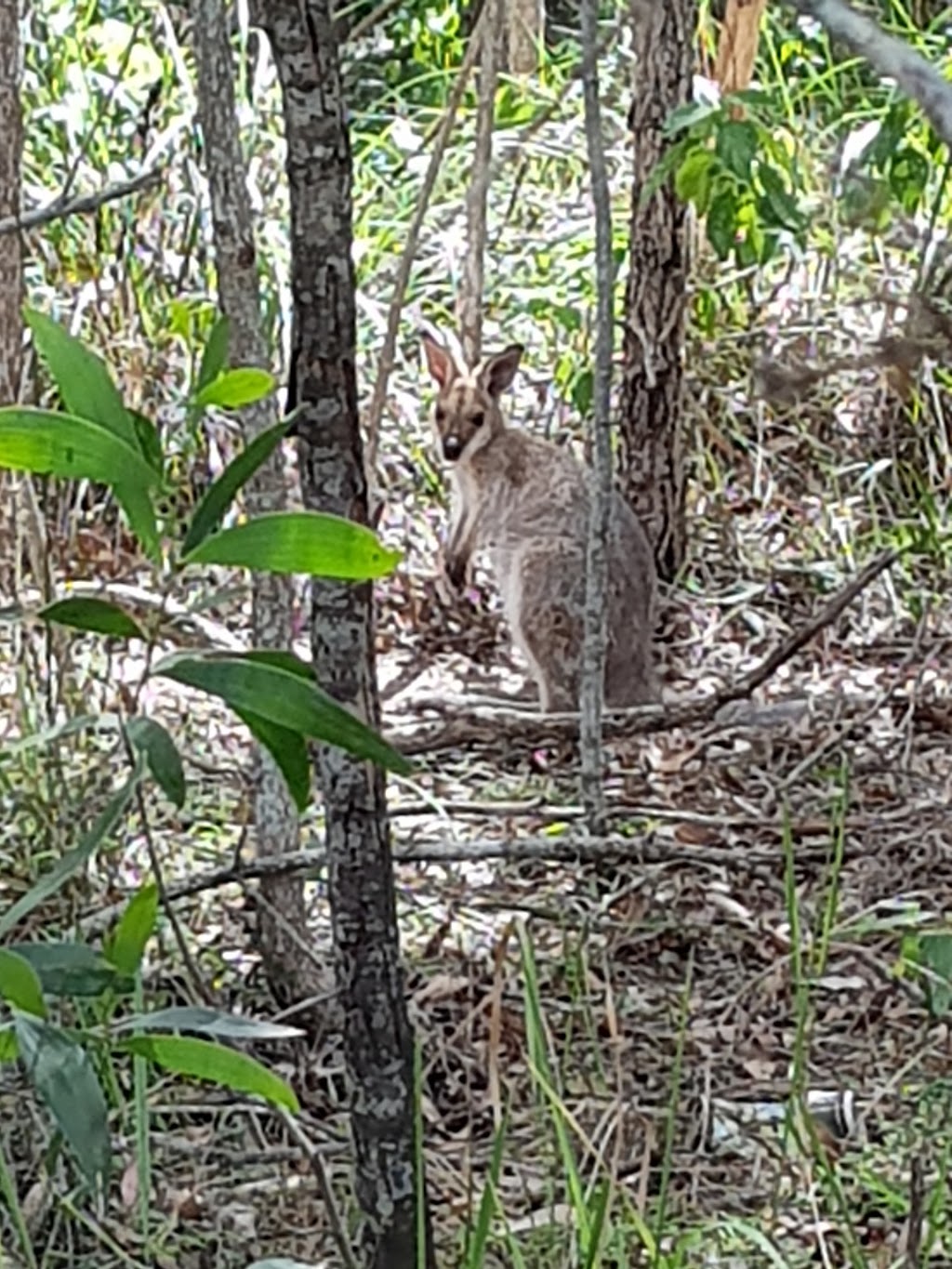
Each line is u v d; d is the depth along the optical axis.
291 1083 3.80
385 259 7.69
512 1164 3.51
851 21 1.44
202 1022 2.31
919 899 4.44
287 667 2.40
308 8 2.37
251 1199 3.43
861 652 6.14
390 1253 2.70
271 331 6.43
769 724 5.39
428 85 8.94
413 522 6.95
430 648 6.33
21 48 6.11
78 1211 3.12
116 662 5.27
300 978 3.94
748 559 6.73
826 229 7.21
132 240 6.70
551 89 8.25
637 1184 3.31
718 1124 3.69
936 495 6.82
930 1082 3.82
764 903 4.50
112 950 2.45
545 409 7.29
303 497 2.55
